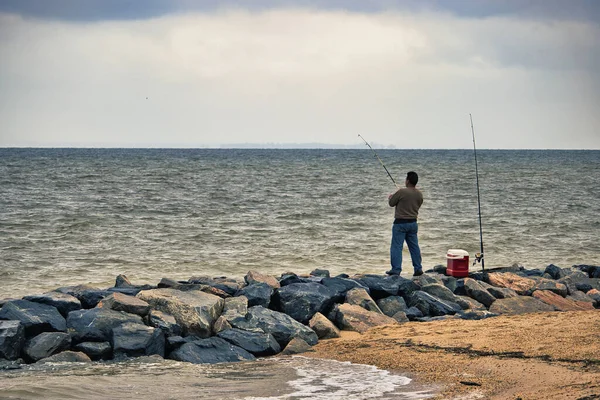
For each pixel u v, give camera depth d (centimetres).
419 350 1623
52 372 1515
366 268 3612
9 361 1625
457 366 1459
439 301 2203
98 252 4106
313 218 6169
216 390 1348
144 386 1379
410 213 2506
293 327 1850
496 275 2558
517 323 1820
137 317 1812
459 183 12469
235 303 1992
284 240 4700
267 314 1912
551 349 1487
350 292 2150
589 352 1427
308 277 2500
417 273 2534
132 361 1636
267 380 1430
